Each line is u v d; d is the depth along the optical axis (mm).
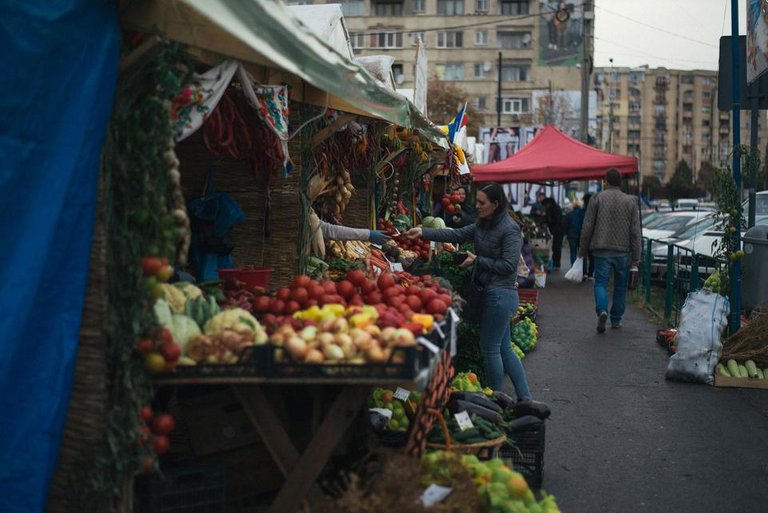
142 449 3867
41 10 3713
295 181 6789
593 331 13078
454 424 5371
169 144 3885
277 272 6816
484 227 7250
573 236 22516
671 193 124562
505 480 4523
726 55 10453
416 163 12102
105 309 3783
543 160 19422
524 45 82500
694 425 7508
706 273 12578
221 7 3748
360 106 6090
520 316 12578
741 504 5543
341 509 3672
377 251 9141
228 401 4730
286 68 4363
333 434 4270
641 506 5492
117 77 3881
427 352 4125
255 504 4789
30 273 3682
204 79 4547
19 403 3697
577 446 6852
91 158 3770
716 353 9188
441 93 58344
